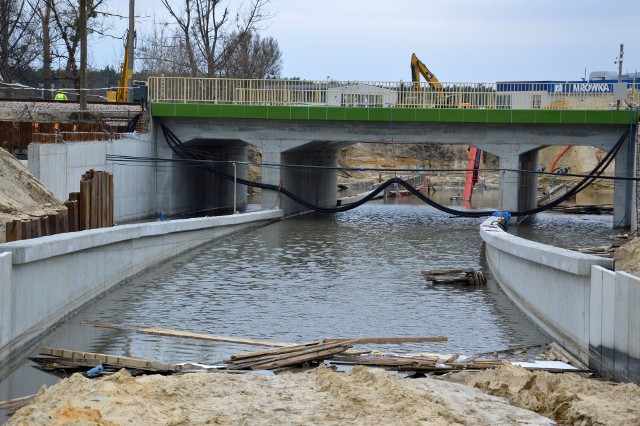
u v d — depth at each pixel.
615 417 12.42
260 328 21.33
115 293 25.80
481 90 46.97
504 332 21.58
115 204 40.81
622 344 16.11
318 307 23.89
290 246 36.44
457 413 12.48
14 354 18.59
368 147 102.12
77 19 62.78
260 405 12.55
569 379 14.88
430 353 18.78
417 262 32.47
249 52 104.44
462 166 104.19
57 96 57.81
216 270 30.05
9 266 18.22
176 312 23.14
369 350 18.62
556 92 46.56
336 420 11.80
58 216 26.06
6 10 65.44
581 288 18.84
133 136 44.69
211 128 48.03
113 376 13.73
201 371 16.02
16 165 30.19
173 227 32.50
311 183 55.59
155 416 11.69
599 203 66.12
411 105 46.81
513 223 46.06
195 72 67.62
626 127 45.00
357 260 32.75
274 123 47.59
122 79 61.34
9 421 11.71
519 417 12.62
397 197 73.00
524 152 46.34
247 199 64.94
